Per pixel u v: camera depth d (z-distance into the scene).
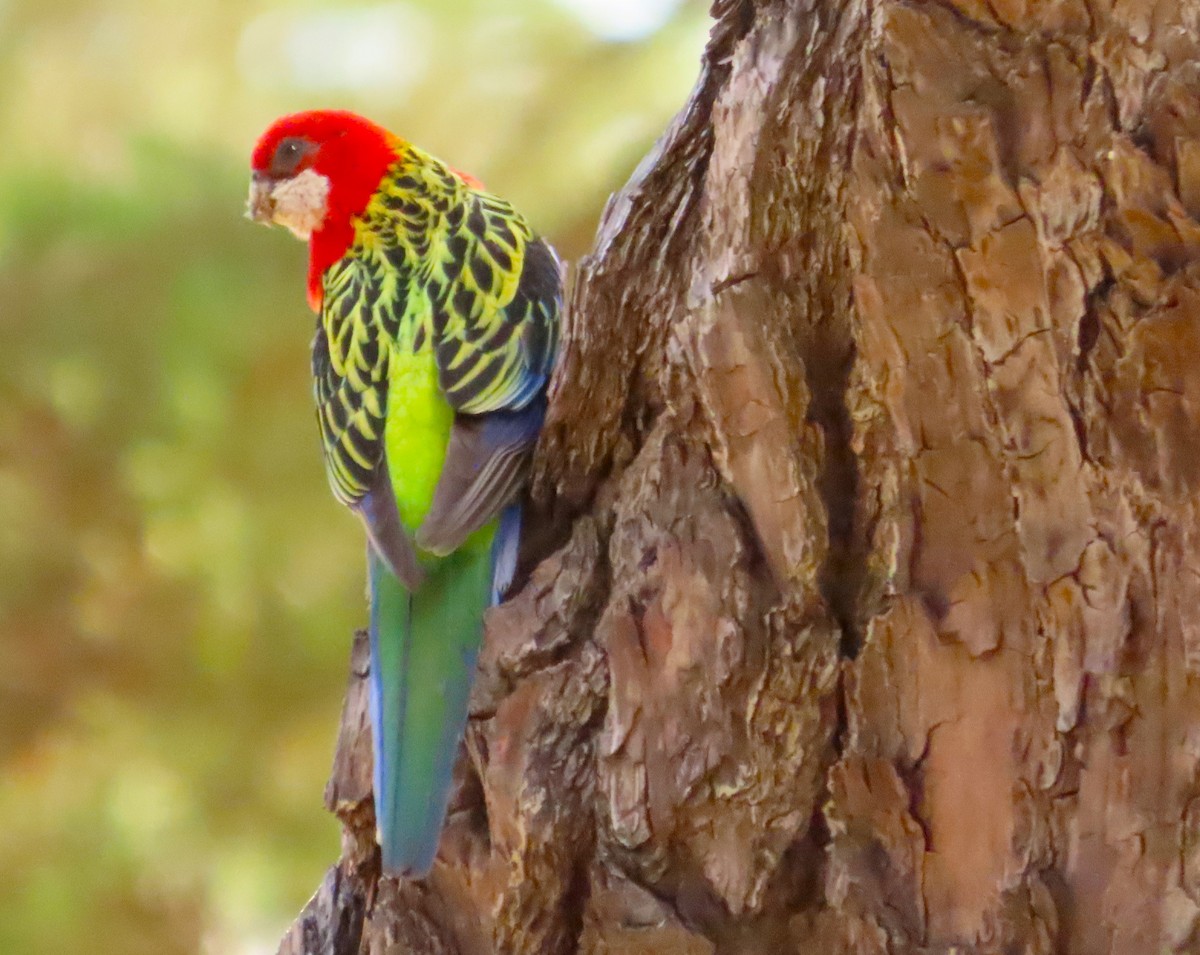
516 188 14.85
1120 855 4.95
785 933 5.34
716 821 5.33
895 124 4.84
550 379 6.79
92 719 14.83
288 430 14.52
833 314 5.27
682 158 5.62
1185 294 4.67
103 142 15.79
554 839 5.43
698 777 5.30
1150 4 4.58
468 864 5.62
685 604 5.37
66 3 16.20
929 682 5.18
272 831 14.86
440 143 15.37
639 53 15.00
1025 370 4.94
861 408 5.22
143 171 14.50
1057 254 4.78
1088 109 4.67
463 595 6.26
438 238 7.59
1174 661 4.87
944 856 5.17
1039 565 5.01
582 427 5.93
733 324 5.23
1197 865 4.88
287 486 14.61
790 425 5.24
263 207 8.07
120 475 14.44
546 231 14.47
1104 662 4.94
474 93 15.41
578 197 14.48
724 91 5.36
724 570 5.34
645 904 5.33
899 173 4.90
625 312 5.71
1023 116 4.74
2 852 14.73
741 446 5.31
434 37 15.57
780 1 5.25
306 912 6.51
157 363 14.10
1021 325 4.91
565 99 15.00
